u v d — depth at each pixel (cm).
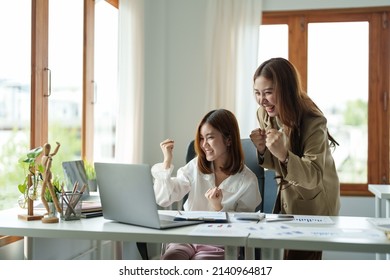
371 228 168
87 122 351
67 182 238
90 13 355
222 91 428
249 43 424
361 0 417
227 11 429
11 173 261
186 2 447
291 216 194
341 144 427
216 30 430
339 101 428
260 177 242
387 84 420
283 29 436
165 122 448
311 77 432
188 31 446
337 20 427
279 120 206
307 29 432
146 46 440
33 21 279
